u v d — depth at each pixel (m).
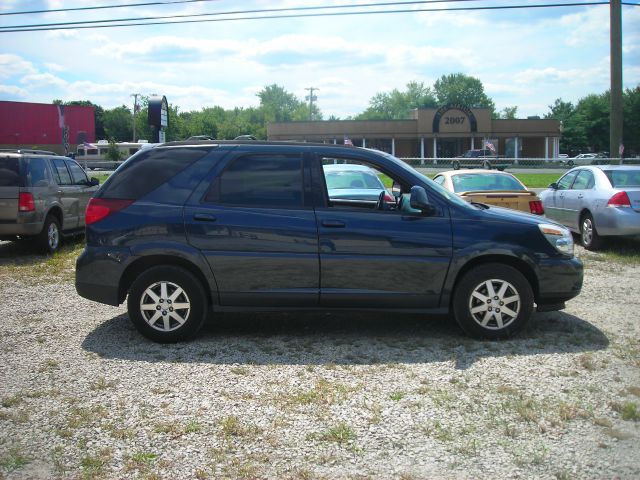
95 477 3.39
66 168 12.37
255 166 5.82
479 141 62.12
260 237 5.65
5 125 57.56
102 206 5.81
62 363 5.22
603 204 10.88
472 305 5.76
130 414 4.19
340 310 5.77
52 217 11.32
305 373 4.96
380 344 5.71
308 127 59.88
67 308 7.15
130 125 118.50
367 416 4.14
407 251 5.67
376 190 8.96
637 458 3.54
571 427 3.94
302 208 5.71
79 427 3.99
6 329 6.26
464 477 3.36
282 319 6.61
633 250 11.24
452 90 129.25
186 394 4.54
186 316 5.73
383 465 3.50
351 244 5.64
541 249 5.76
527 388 4.59
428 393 4.51
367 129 60.00
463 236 5.70
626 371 4.92
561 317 6.59
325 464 3.52
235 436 3.86
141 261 5.79
